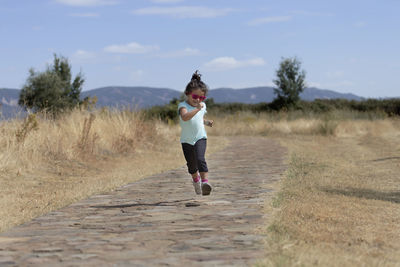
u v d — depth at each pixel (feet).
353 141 67.77
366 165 38.52
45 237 15.42
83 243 14.34
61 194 26.03
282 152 49.60
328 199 21.06
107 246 13.84
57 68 111.24
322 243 13.41
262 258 11.89
